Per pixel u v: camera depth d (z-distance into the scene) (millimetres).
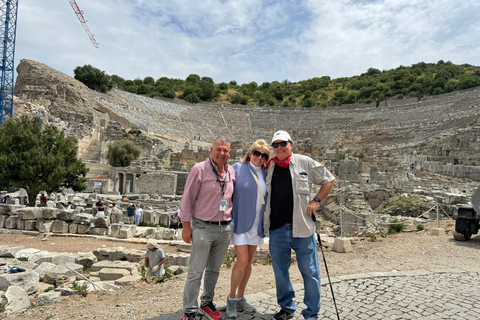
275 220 4570
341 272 7516
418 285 6387
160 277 7840
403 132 68875
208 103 124688
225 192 4461
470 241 11789
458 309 5227
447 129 57312
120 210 23469
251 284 6551
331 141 77875
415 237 12906
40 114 54438
